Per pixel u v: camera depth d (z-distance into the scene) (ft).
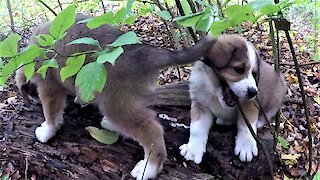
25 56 1.61
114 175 2.79
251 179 2.78
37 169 3.01
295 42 5.44
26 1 6.97
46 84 2.96
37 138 3.07
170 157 2.84
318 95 3.93
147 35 5.48
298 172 2.96
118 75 2.52
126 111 2.58
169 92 3.23
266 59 4.40
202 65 2.73
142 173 2.64
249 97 2.53
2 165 3.10
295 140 3.28
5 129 3.19
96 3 5.77
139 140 2.64
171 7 4.20
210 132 2.92
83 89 1.66
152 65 2.52
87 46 2.60
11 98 3.68
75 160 2.93
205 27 1.79
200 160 2.78
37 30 2.96
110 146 2.92
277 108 2.96
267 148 2.84
